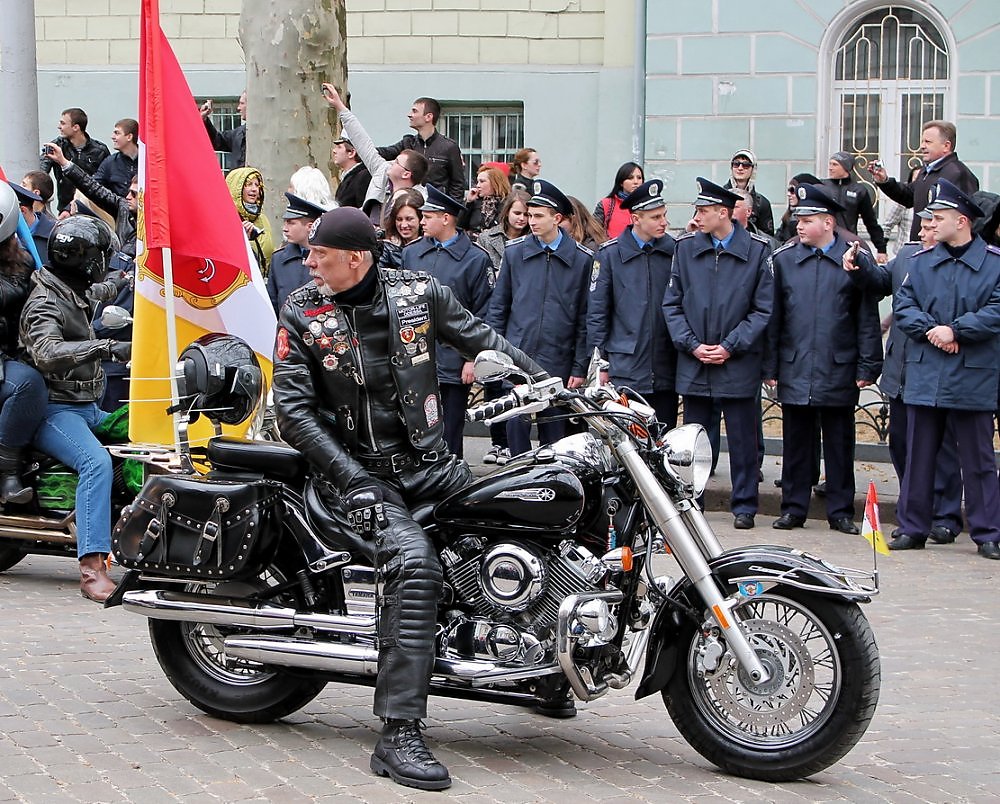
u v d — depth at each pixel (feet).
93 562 23.50
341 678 16.46
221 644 17.46
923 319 27.94
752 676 15.46
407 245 30.99
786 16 51.39
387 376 16.31
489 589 15.71
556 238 30.35
